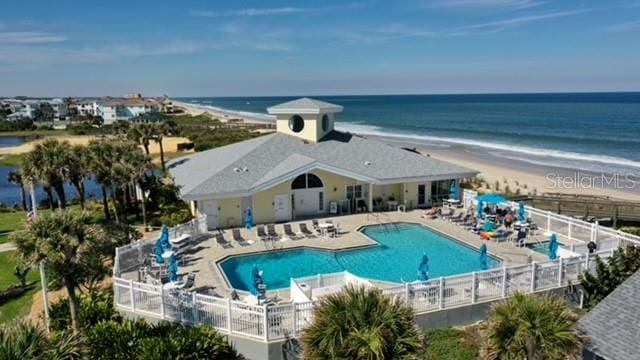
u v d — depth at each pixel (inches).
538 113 7765.8
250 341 711.1
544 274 876.6
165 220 1467.8
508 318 542.0
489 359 552.7
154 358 615.2
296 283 852.0
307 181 1434.5
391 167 1517.0
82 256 693.9
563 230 1221.1
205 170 1508.4
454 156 3211.1
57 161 1343.5
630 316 537.0
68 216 708.7
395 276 1022.4
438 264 1083.3
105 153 1457.9
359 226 1339.8
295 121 1696.6
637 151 3329.2
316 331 488.4
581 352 543.5
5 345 415.2
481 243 1173.7
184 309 759.1
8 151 4360.2
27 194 2596.0
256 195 1362.0
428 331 786.8
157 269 982.4
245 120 7869.1
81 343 486.0
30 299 984.3
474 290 820.0
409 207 1536.7
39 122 7746.1
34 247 675.4
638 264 784.9
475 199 1459.2
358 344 460.1
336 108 1748.3
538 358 527.8
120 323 757.9
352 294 513.0
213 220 1328.7
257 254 1130.0
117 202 1584.6
